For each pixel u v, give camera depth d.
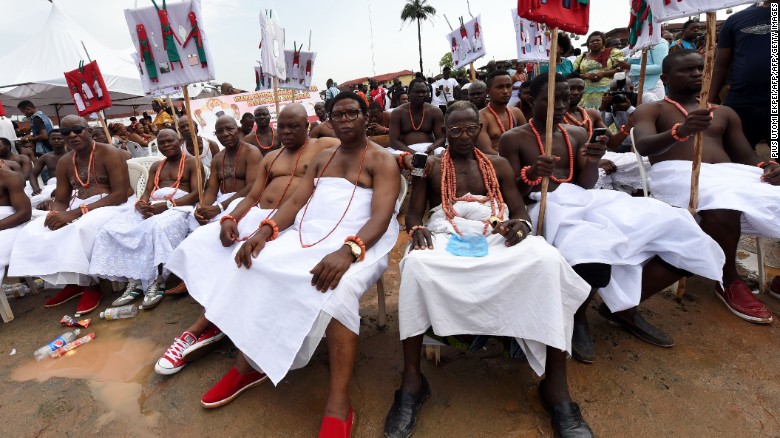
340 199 2.58
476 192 2.59
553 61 2.38
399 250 4.57
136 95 12.77
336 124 2.60
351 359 2.11
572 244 2.39
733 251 2.76
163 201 3.96
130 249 3.64
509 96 4.52
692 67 2.92
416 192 2.61
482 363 2.55
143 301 3.76
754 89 3.50
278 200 3.21
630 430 2.00
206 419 2.29
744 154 3.05
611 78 6.20
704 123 2.50
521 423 2.08
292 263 2.28
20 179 3.84
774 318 2.70
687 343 2.56
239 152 4.01
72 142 3.89
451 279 2.04
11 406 2.51
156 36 3.52
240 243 2.82
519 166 2.98
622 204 2.64
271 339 2.17
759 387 2.17
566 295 2.04
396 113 5.57
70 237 3.57
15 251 3.57
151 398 2.49
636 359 2.46
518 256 2.01
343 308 2.09
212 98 8.19
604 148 2.55
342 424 1.99
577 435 1.89
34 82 11.45
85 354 3.03
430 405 2.24
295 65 6.33
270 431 2.17
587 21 2.43
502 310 2.01
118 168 4.03
